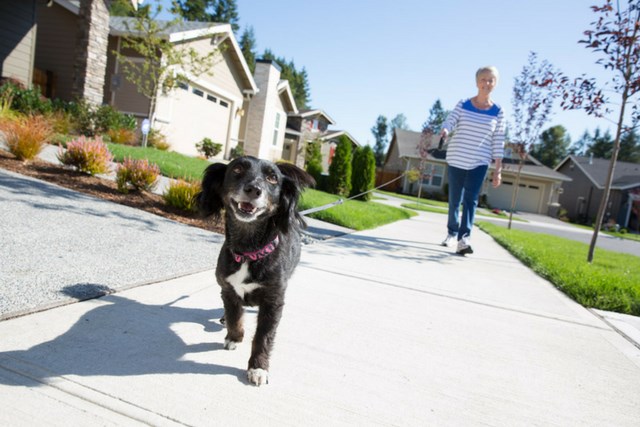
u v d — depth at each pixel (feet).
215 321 8.71
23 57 38.63
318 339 8.32
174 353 7.12
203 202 9.01
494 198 113.50
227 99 60.95
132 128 40.42
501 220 66.85
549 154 239.71
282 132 82.12
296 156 94.48
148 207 18.98
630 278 18.63
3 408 5.04
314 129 101.04
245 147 70.08
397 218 36.19
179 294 9.80
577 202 121.70
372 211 35.37
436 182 112.16
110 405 5.41
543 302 12.94
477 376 7.50
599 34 19.95
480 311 11.30
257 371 6.53
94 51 37.37
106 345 6.93
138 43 40.65
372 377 7.04
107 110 36.17
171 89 42.68
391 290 12.35
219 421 5.37
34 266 9.73
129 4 38.58
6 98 29.27
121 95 46.42
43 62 47.62
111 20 48.47
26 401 5.24
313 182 8.86
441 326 9.81
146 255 12.22
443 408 6.33
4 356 6.13
